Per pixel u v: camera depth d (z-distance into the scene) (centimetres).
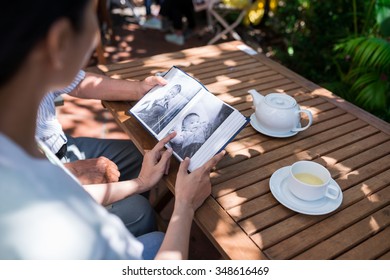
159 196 163
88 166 115
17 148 47
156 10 456
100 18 354
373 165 108
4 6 40
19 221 43
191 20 390
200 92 112
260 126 121
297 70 315
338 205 92
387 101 239
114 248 54
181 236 82
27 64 45
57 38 45
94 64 328
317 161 109
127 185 99
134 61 163
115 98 132
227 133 101
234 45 183
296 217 90
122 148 146
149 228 119
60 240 46
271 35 396
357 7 283
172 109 112
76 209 49
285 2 337
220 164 106
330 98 141
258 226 87
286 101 118
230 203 93
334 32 292
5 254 43
